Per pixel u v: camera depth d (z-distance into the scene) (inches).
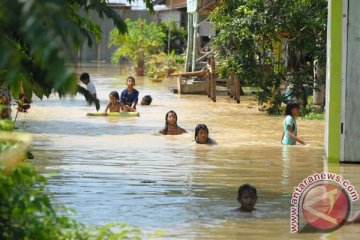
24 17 265.7
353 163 829.2
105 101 1576.0
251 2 1409.9
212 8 2023.9
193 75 1843.0
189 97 1754.4
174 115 1056.8
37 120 1195.9
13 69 273.6
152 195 630.5
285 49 1461.6
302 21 1379.2
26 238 355.9
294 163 822.5
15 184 368.8
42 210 368.8
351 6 826.2
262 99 1413.6
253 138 1034.7
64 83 258.5
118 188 656.4
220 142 987.3
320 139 1034.7
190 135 1044.5
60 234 373.1
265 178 725.3
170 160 826.8
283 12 1390.3
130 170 753.0
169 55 2731.3
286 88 1550.2
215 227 527.2
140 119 1251.8
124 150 895.7
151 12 603.2
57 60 258.2
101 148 906.7
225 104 1585.9
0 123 408.8
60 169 746.8
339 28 829.2
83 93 500.4
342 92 830.5
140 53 2706.7
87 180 690.2
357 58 827.4
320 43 1402.6
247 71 1433.3
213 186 678.5
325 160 848.3
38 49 258.7
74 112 1332.4
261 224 539.2
